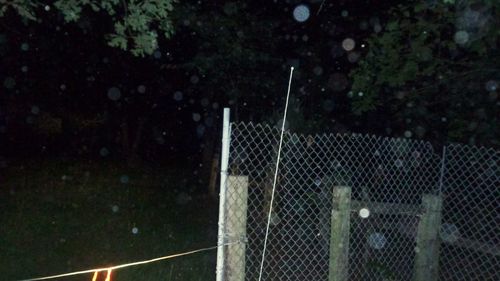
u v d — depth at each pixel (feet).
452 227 22.34
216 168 43.86
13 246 26.76
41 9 27.58
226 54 32.17
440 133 25.36
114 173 59.31
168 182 54.19
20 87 57.82
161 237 30.32
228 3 32.12
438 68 23.67
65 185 48.88
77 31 42.37
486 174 22.58
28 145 77.25
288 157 23.07
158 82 50.57
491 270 22.99
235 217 15.55
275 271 22.43
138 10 18.22
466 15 20.75
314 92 33.91
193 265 24.43
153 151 73.41
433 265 19.11
